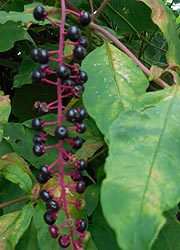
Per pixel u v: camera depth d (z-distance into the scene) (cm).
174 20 31
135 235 16
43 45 39
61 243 23
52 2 40
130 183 18
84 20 24
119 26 40
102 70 26
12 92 42
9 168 28
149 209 17
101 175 30
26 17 31
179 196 18
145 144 20
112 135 20
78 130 22
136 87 26
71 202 25
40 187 27
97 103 25
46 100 37
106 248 30
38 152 23
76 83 23
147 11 38
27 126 31
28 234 28
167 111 22
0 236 26
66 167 27
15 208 30
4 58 41
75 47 22
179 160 20
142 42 41
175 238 29
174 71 28
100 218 30
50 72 22
